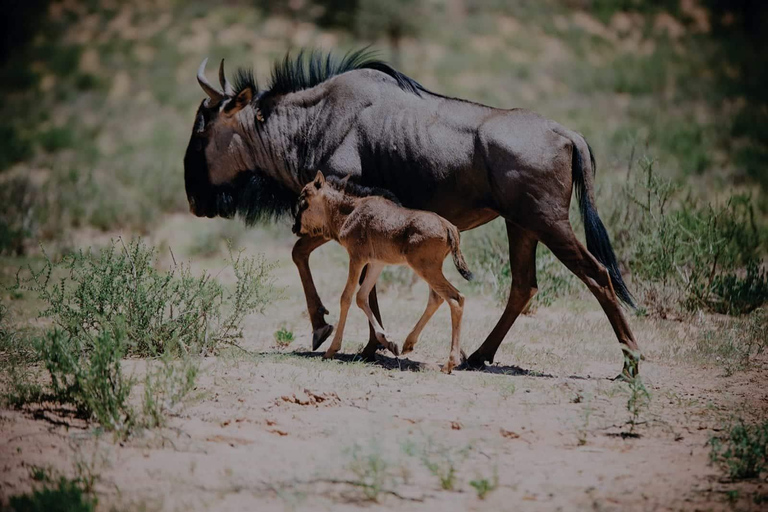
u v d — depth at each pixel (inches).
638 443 891.4
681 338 1422.2
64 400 970.7
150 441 863.1
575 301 1717.5
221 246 2317.9
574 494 752.3
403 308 1622.8
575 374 1197.1
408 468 808.3
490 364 1234.6
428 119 1228.5
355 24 5177.2
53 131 3740.2
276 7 5457.7
